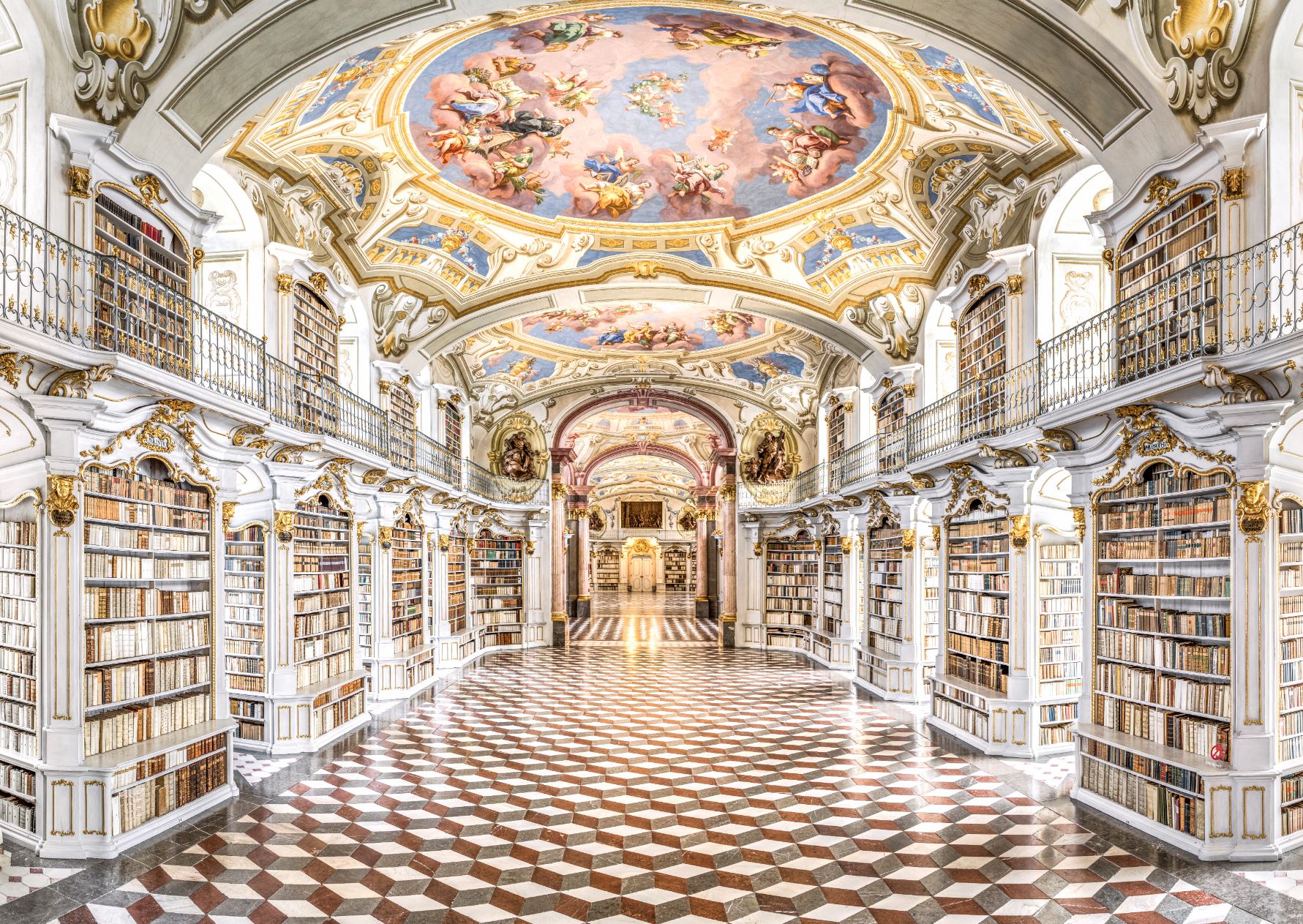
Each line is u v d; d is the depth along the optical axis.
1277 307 6.98
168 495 8.60
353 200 13.10
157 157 8.20
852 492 17.38
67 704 7.13
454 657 19.84
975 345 12.88
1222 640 7.73
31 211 7.21
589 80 10.70
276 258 11.47
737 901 6.38
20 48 7.18
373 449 14.66
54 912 6.04
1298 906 6.11
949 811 8.64
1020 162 11.01
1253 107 7.19
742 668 19.97
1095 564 9.09
